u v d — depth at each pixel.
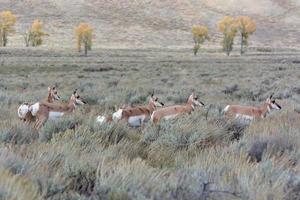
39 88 107.94
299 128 38.09
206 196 18.75
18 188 16.62
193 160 26.02
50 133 34.66
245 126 41.34
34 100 70.81
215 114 47.53
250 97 88.44
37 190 17.77
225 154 26.80
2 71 188.50
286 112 50.47
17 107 58.12
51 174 20.48
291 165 25.97
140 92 88.88
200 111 49.44
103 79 139.50
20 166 20.73
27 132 34.38
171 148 30.98
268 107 53.00
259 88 98.00
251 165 23.31
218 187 19.84
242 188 19.69
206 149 29.97
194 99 51.34
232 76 156.00
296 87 98.00
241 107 52.66
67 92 88.56
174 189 19.05
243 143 30.39
